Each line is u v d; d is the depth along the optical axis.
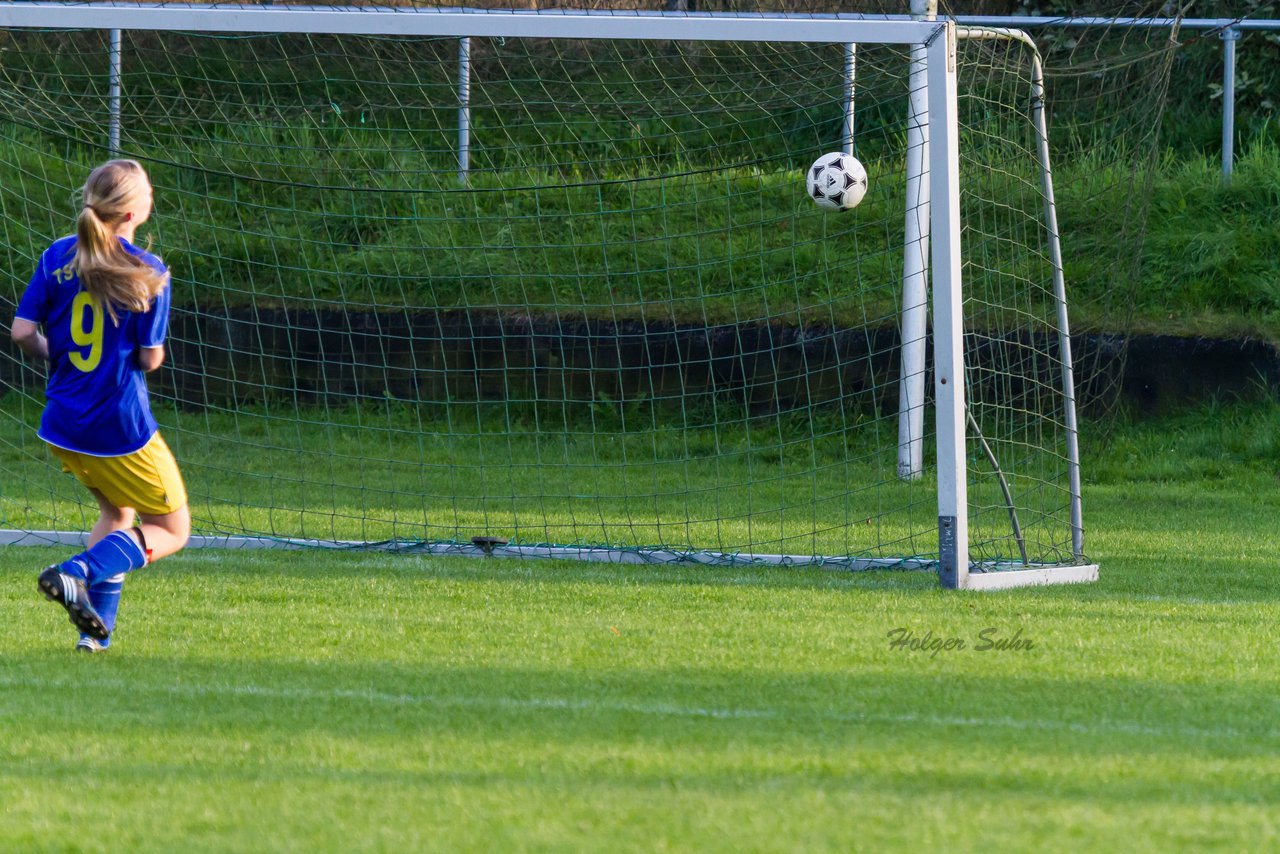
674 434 49.44
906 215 38.66
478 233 55.19
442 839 10.59
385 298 53.59
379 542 28.17
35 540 27.36
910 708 15.09
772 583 24.19
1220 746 13.59
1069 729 14.22
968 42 28.16
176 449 44.44
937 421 23.94
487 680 16.39
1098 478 42.28
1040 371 47.47
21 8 26.44
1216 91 58.97
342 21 25.97
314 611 21.00
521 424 51.56
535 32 25.52
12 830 10.78
